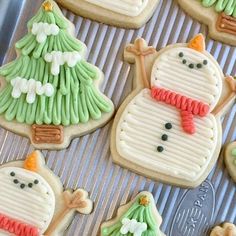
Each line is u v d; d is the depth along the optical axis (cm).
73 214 50
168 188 50
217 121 50
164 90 49
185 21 52
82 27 52
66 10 53
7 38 54
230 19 51
